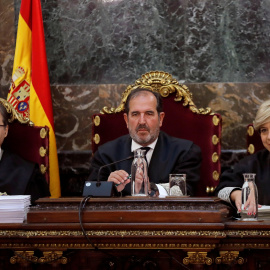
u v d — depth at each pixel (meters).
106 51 8.67
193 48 8.57
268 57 8.53
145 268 4.11
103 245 3.94
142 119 6.32
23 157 6.93
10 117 6.97
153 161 6.55
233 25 8.56
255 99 8.55
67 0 8.70
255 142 6.98
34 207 4.07
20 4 8.70
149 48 8.63
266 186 5.83
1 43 8.68
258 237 3.95
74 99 8.66
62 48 8.68
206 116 7.32
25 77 8.10
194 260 3.94
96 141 7.45
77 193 8.51
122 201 4.02
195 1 8.59
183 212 3.92
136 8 8.66
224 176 5.98
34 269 4.12
